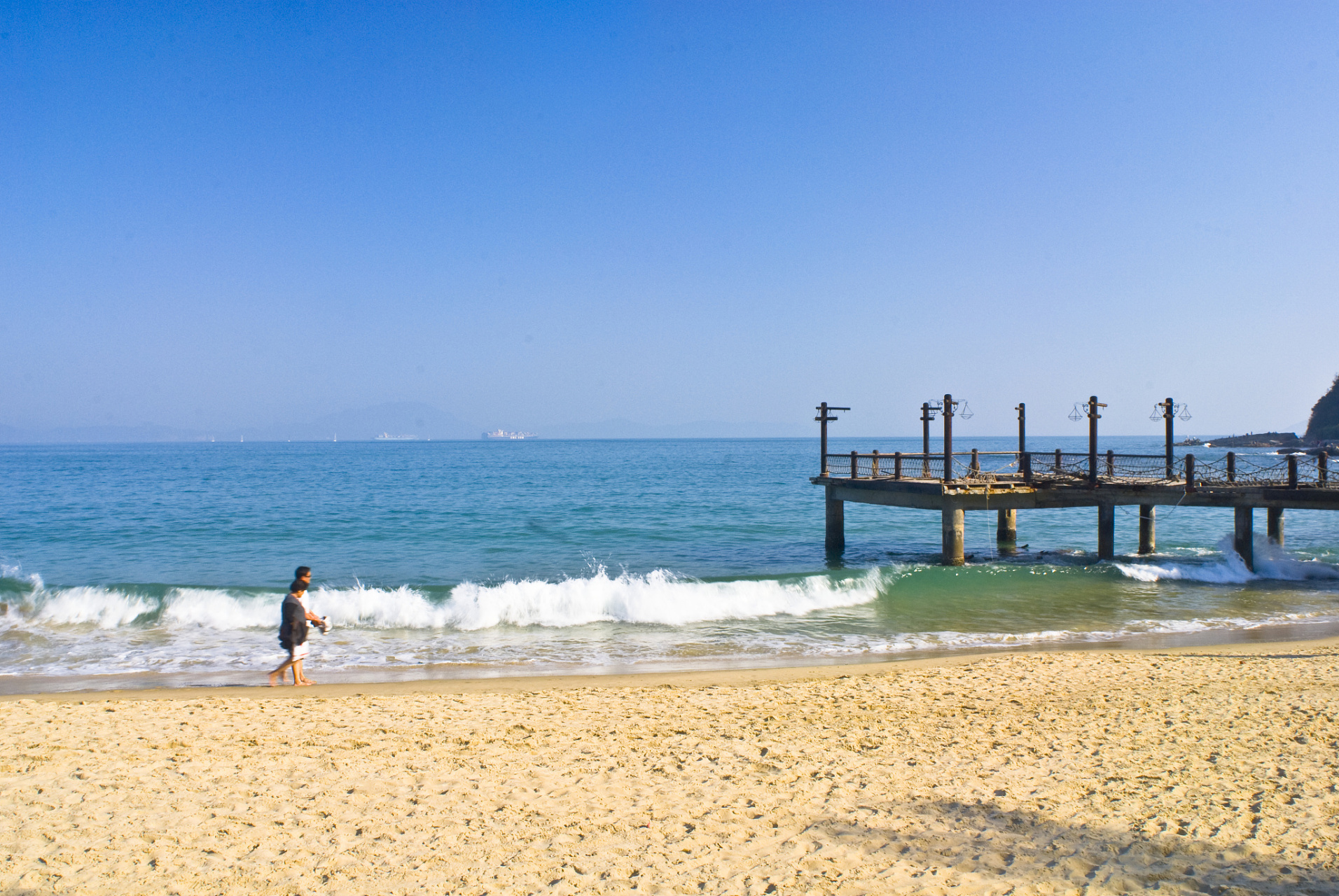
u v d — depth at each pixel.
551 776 8.05
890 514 44.78
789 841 6.45
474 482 75.31
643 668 14.34
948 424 23.56
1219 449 139.25
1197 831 6.50
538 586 19.09
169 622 18.08
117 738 9.28
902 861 6.05
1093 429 25.00
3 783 7.73
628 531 35.97
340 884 5.74
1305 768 8.02
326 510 45.47
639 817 6.97
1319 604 19.81
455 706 10.94
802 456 160.38
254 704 11.07
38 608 18.45
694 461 137.25
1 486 68.19
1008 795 7.42
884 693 11.59
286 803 7.30
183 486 69.75
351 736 9.47
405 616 18.30
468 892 5.61
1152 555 26.70
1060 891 5.53
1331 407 119.94
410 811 7.12
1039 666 13.26
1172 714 10.20
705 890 5.62
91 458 155.50
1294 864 5.86
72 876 5.82
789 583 20.20
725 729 9.78
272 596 18.55
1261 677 12.16
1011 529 30.31
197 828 6.71
